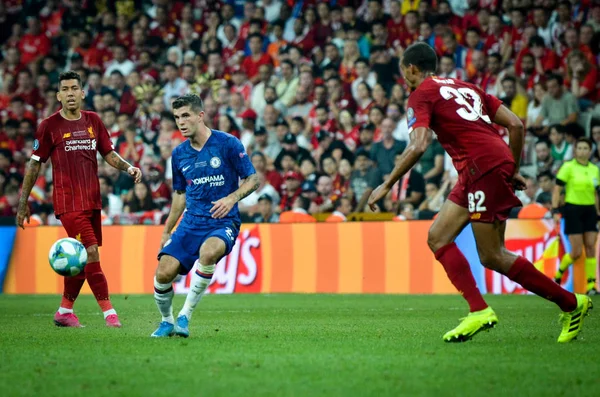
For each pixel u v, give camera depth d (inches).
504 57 1860.2
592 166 1417.3
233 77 2063.2
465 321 638.5
